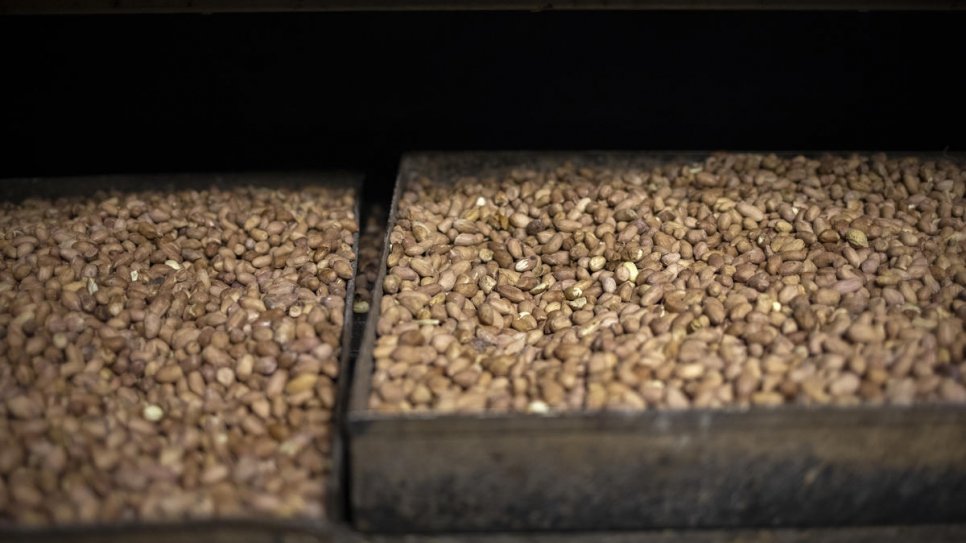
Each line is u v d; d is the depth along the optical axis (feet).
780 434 2.29
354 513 2.34
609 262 2.71
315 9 2.86
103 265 2.72
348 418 2.26
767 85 3.09
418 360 2.47
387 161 3.15
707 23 3.00
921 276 2.62
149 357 2.53
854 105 3.12
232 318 2.60
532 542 2.36
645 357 2.44
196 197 2.96
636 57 3.04
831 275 2.63
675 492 2.34
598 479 2.33
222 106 3.06
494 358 2.47
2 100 3.00
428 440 2.28
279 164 3.15
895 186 2.89
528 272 2.71
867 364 2.41
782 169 2.96
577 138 3.14
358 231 2.87
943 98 3.11
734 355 2.45
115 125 3.06
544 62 3.04
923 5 2.87
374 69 3.03
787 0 2.87
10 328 2.54
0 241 2.77
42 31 2.93
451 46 3.01
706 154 3.01
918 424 2.29
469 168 3.04
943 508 2.37
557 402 2.37
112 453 2.35
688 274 2.65
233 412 2.45
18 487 2.30
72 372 2.49
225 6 2.84
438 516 2.35
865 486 2.35
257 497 2.29
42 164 3.10
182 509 2.28
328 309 2.61
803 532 2.38
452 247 2.77
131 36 2.96
